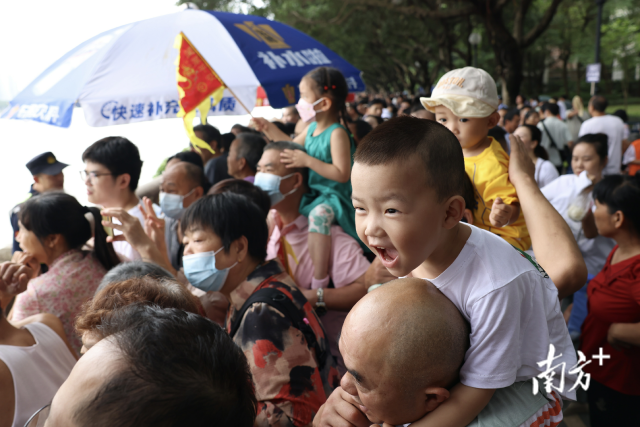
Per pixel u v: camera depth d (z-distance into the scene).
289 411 1.55
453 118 1.88
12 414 1.63
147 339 0.84
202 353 0.87
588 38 30.38
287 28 4.64
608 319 2.54
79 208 2.51
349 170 2.94
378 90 57.72
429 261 1.10
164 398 0.77
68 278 2.38
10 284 1.88
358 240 2.95
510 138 1.63
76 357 2.10
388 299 1.03
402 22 20.77
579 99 10.83
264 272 1.92
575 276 1.25
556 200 4.19
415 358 0.98
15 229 3.53
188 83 2.90
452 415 1.01
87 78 3.71
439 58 24.84
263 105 5.48
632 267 2.43
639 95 38.69
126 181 3.34
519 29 15.82
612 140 6.93
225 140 5.90
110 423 0.75
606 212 2.54
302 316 1.76
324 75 3.06
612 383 2.58
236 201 1.96
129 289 1.46
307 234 2.90
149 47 3.88
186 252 1.99
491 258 1.07
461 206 0.99
